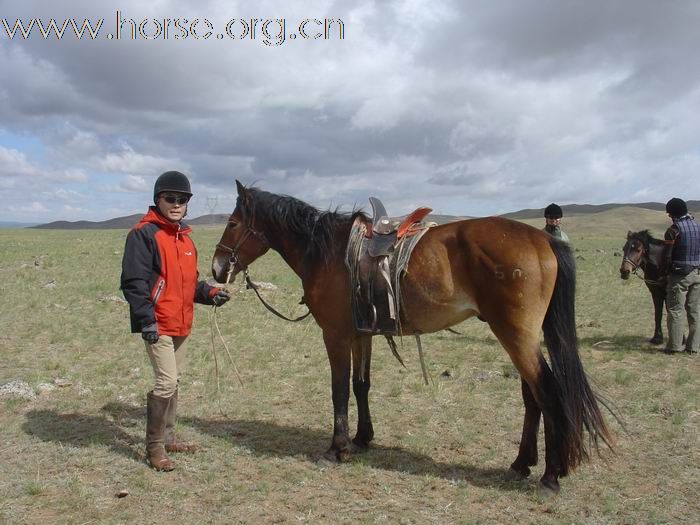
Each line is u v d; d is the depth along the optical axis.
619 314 12.68
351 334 5.04
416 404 6.59
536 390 4.26
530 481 4.65
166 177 4.91
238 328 10.70
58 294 14.02
